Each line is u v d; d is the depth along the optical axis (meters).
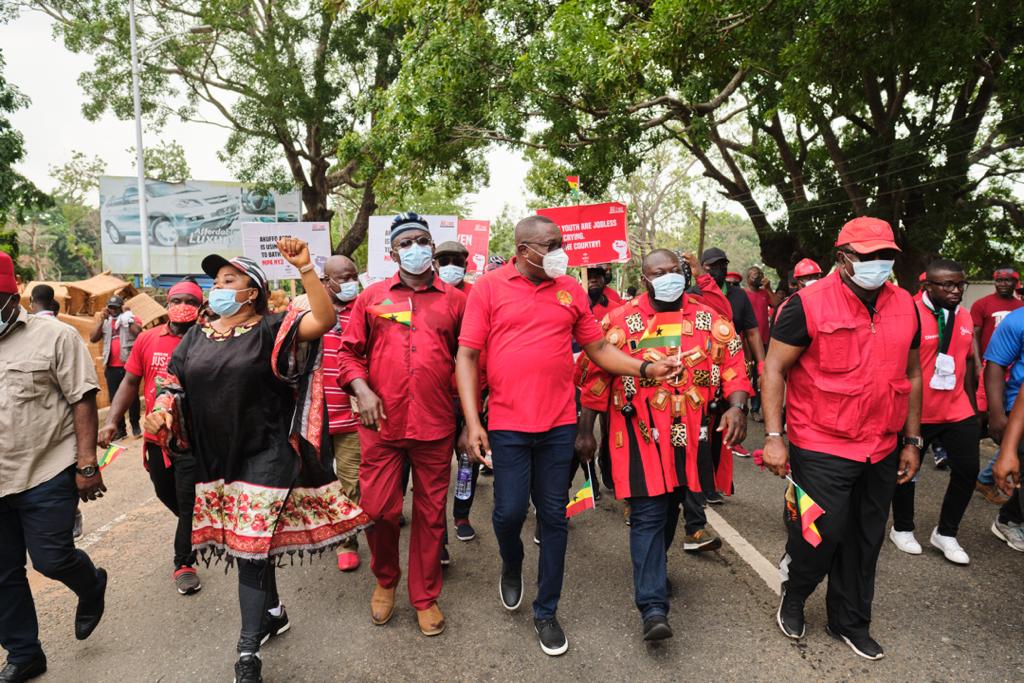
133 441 8.73
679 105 14.23
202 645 3.32
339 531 2.98
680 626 3.37
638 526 3.22
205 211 25.80
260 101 19.36
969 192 15.83
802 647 3.14
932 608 3.47
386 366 3.30
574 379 3.42
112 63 18.62
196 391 2.83
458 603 3.70
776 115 18.11
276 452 2.85
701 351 3.33
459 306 3.47
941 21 7.86
